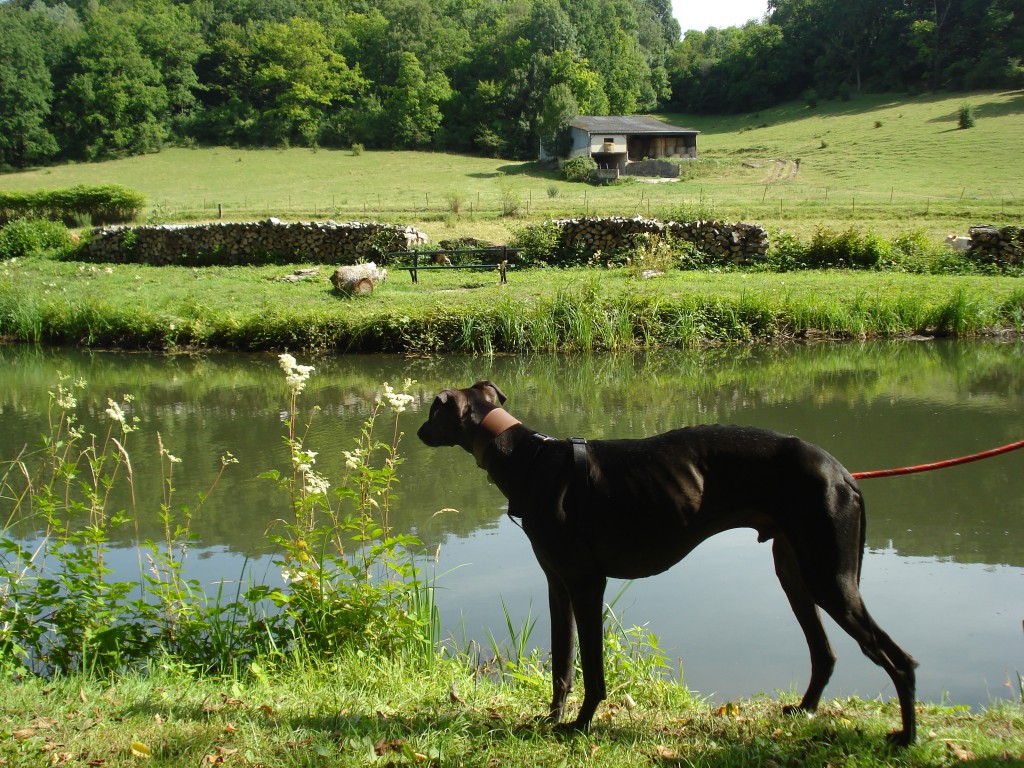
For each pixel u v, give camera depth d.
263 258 25.95
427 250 24.16
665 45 126.38
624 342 16.95
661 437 3.81
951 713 4.11
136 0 103.06
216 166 70.44
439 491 8.96
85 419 12.29
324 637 5.05
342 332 17.27
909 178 47.31
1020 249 22.17
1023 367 14.33
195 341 17.80
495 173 63.81
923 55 86.75
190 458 10.24
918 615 5.94
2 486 9.25
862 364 14.95
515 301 18.00
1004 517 7.78
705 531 3.70
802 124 78.69
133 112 80.25
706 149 70.69
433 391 13.75
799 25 99.44
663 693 4.58
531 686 4.69
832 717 4.01
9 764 3.51
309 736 3.82
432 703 4.33
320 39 90.75
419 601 5.40
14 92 74.12
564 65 82.44
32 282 22.62
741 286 19.62
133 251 26.81
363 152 78.44
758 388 13.32
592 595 3.78
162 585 5.34
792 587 3.96
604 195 45.81
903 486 8.66
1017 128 59.06
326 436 11.14
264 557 7.31
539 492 3.78
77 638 4.95
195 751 3.65
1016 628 5.72
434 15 107.00
